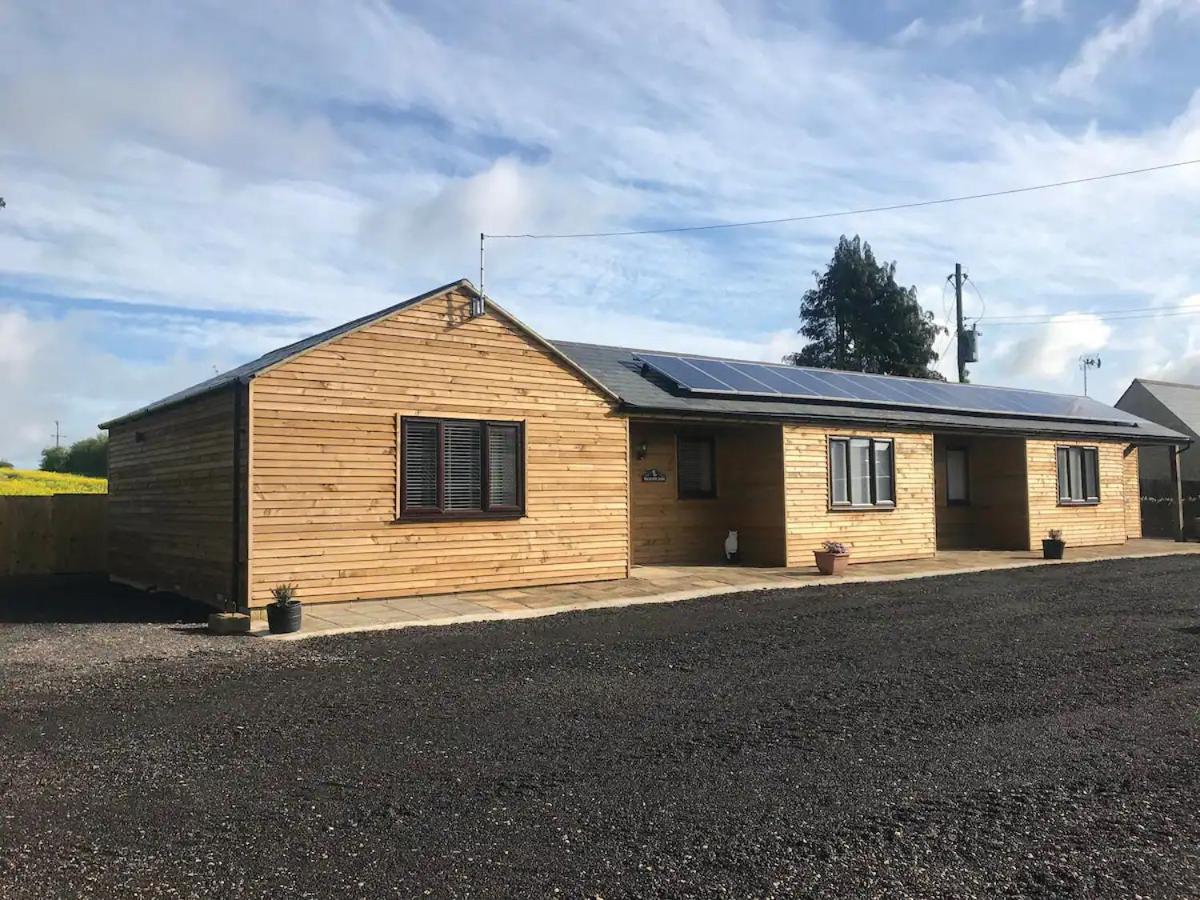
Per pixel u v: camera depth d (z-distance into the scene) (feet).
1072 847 12.09
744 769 15.23
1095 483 67.26
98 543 51.57
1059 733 17.43
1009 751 16.29
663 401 45.01
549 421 40.88
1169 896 10.69
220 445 34.94
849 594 38.58
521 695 20.45
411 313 36.81
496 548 38.93
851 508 51.78
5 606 36.14
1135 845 12.17
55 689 20.85
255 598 32.53
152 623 31.27
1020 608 34.32
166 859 11.51
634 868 11.34
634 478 49.24
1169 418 101.50
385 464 35.88
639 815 13.12
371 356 35.65
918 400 59.41
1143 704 19.71
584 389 42.16
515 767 15.29
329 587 34.37
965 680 22.07
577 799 13.75
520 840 12.17
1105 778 14.84
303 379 33.94
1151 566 50.98
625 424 43.68
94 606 35.91
